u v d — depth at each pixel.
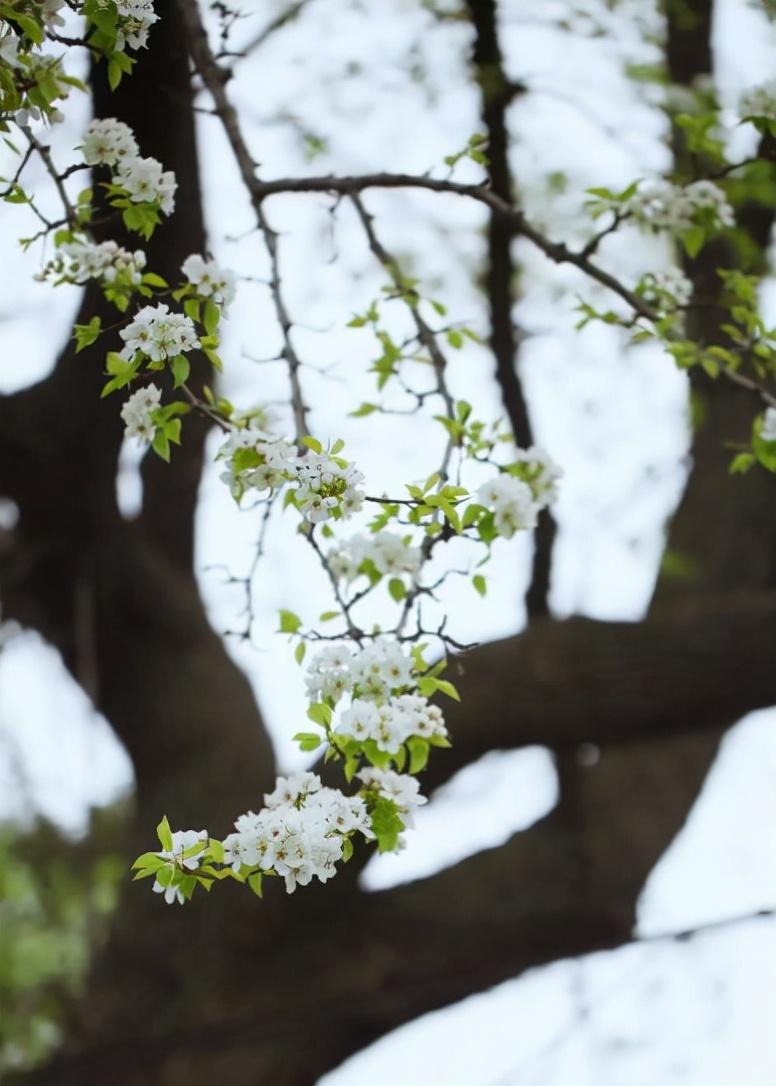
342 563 3.51
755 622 6.03
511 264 6.89
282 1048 6.37
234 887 6.24
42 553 6.75
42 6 2.94
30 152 3.20
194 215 5.50
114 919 6.43
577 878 6.48
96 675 6.77
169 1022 6.13
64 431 6.38
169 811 6.50
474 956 6.33
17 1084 6.16
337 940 6.30
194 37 4.51
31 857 7.58
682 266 6.60
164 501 6.73
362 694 2.93
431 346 4.30
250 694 6.90
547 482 3.71
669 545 6.59
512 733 6.03
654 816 6.71
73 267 3.41
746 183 5.65
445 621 3.25
